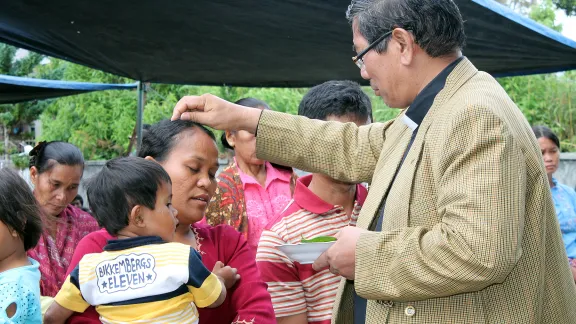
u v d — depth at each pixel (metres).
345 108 2.59
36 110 12.48
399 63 1.93
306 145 2.40
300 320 2.33
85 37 4.55
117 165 1.89
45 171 3.21
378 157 2.34
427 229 1.75
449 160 1.71
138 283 1.78
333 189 2.48
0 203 1.90
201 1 3.74
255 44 4.62
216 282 1.83
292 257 2.03
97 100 11.16
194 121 2.25
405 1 1.88
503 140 1.65
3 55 11.00
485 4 3.52
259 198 3.24
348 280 2.15
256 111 2.42
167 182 1.92
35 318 1.84
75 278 1.82
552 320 1.85
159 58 5.10
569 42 3.99
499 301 1.75
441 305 1.77
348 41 4.43
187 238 2.06
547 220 1.85
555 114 8.73
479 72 1.94
